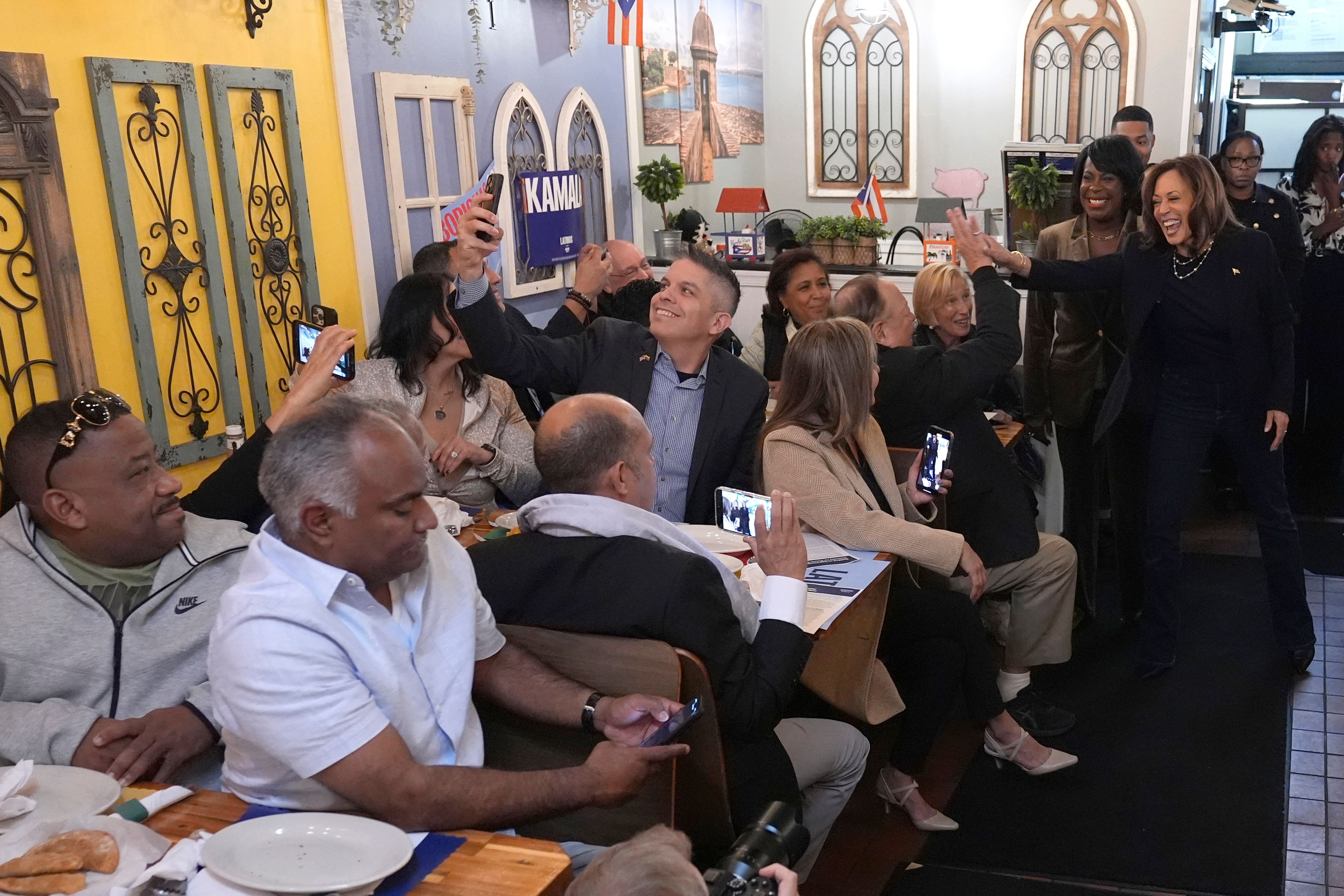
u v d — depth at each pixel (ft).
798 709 10.26
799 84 24.89
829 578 8.48
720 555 8.64
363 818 4.76
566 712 5.91
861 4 24.11
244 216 11.76
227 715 4.99
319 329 9.19
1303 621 12.30
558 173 16.66
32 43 9.58
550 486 6.69
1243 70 28.30
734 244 19.74
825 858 9.49
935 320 12.50
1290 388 11.55
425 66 14.16
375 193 13.55
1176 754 10.96
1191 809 10.03
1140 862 9.29
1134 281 11.68
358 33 13.08
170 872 4.41
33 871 4.41
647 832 4.06
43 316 9.79
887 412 10.70
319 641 4.92
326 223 12.87
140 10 10.53
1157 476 12.10
